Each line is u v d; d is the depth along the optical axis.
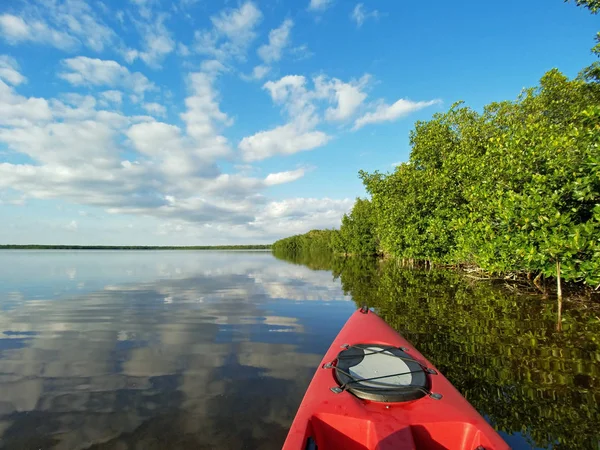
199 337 6.83
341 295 12.26
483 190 10.87
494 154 11.86
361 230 39.47
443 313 8.05
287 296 12.21
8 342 6.47
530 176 9.27
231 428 3.47
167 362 5.39
